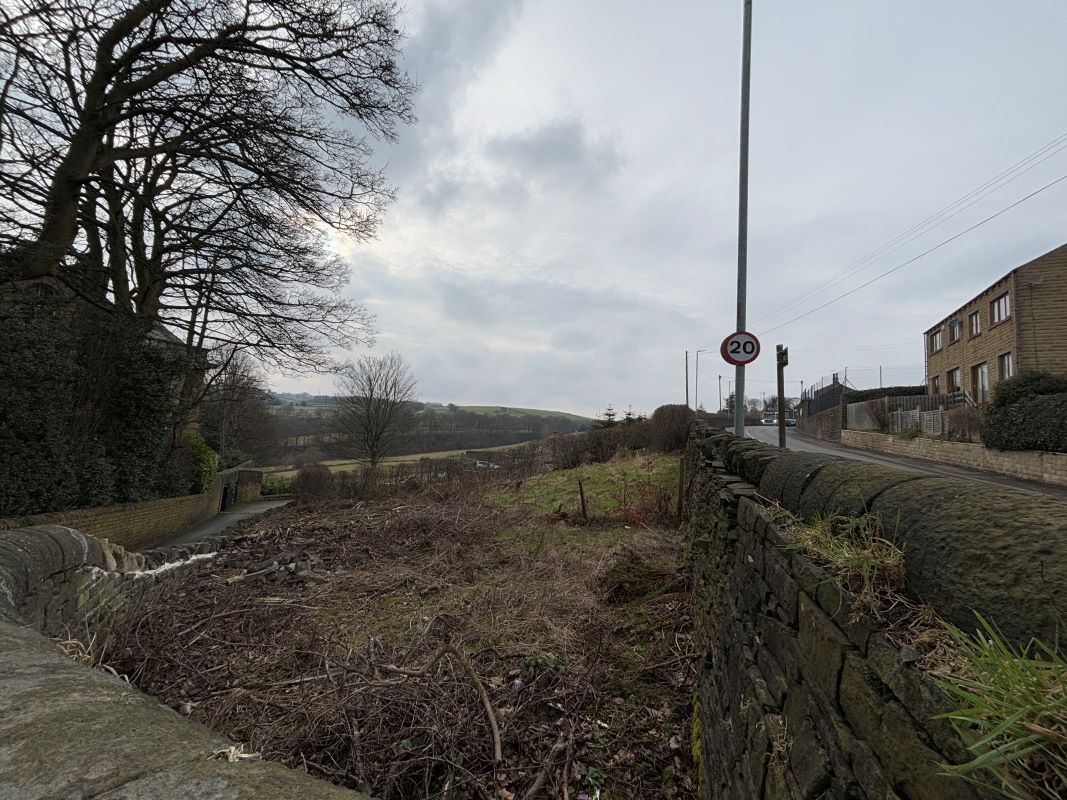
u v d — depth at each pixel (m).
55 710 1.18
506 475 17.61
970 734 0.72
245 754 1.09
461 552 8.30
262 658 4.40
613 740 3.26
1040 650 0.73
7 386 6.25
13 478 6.42
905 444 18.06
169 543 10.38
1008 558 0.86
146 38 8.10
